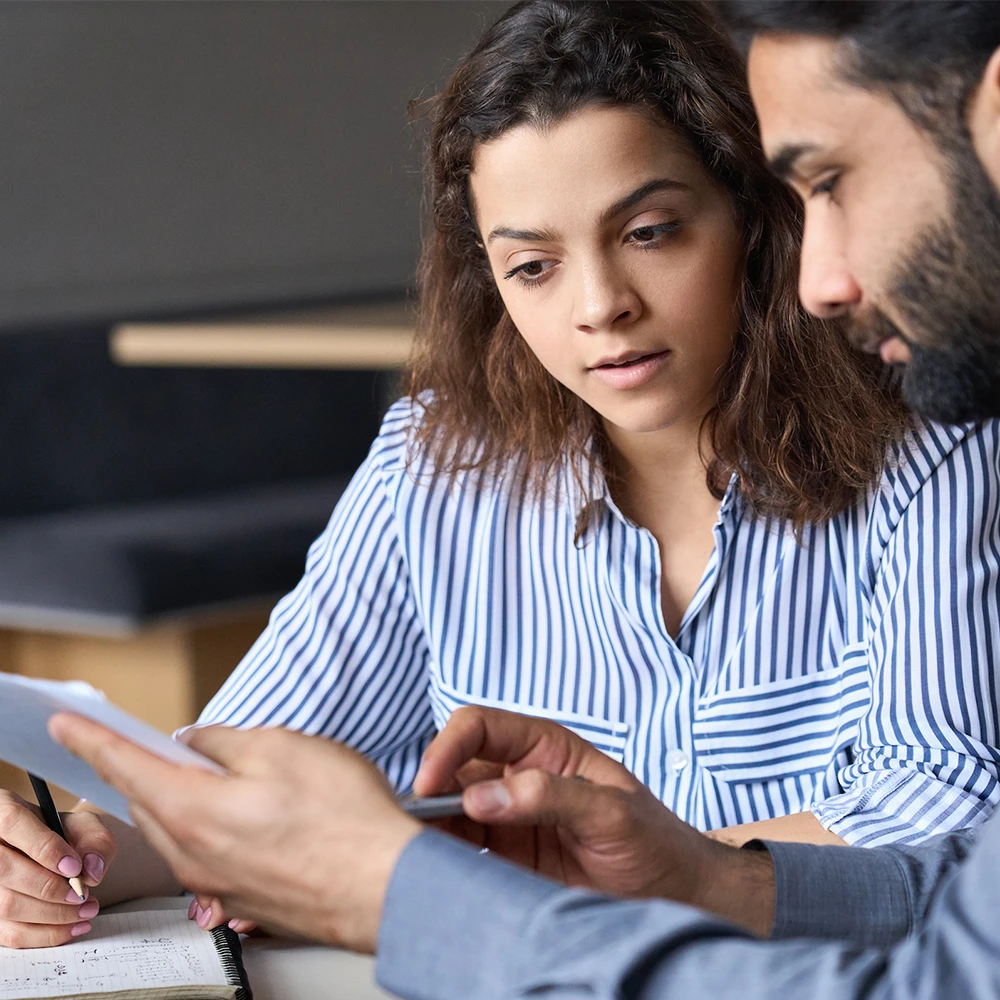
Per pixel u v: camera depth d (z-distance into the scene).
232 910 0.88
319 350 3.21
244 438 3.81
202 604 2.97
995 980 0.67
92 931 1.12
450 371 1.49
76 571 2.94
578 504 1.42
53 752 0.89
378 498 1.52
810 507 1.34
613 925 0.73
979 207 0.75
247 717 1.48
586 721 1.42
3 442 3.40
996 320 0.78
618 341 1.23
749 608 1.37
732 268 1.27
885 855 1.06
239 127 4.73
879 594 1.33
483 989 0.75
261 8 4.74
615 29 1.20
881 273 0.80
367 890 0.79
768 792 1.37
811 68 0.77
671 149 1.21
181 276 4.64
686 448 1.38
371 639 1.51
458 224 1.43
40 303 4.37
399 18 5.04
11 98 4.30
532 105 1.19
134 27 4.50
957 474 1.31
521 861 1.02
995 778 1.23
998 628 1.28
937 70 0.73
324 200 4.94
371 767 0.83
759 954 0.72
